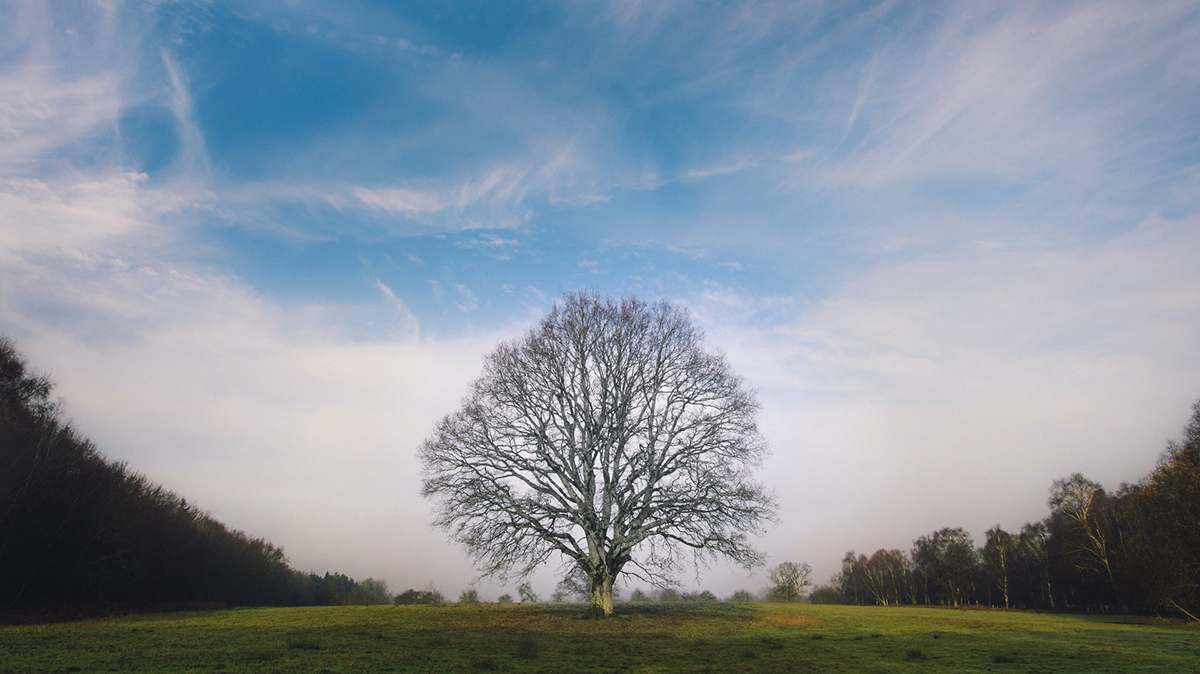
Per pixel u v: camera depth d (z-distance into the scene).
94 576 35.09
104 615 31.03
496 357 31.80
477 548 28.28
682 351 32.06
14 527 30.94
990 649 20.67
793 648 20.56
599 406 31.06
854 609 48.00
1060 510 65.81
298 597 66.06
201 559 48.06
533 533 28.48
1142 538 47.94
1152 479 52.50
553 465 29.75
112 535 35.97
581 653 18.45
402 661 15.61
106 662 14.05
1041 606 72.12
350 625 26.23
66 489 33.75
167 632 22.27
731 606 44.22
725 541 28.06
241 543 56.59
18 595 31.55
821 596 90.25
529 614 32.12
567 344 31.91
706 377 31.08
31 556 31.97
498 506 28.09
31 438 34.06
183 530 46.97
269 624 26.61
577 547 29.50
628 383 30.78
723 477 28.89
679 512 28.56
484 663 15.34
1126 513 58.22
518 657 17.03
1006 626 31.86
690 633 25.11
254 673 12.95
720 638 23.39
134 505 40.06
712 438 29.97
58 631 21.83
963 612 50.28
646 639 22.64
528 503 28.47
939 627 30.38
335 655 16.44
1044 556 73.38
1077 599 66.19
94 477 36.31
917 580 85.06
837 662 17.16
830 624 30.83
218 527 55.25
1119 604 56.75
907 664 16.86
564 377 31.52
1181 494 46.75
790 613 37.34
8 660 13.99
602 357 31.53
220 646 17.91
